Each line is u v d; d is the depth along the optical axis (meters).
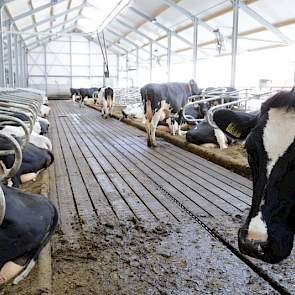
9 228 2.10
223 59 19.41
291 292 2.21
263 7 11.20
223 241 2.88
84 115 14.92
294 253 2.66
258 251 1.60
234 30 11.16
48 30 23.84
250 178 4.83
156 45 22.94
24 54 26.20
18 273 2.20
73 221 3.30
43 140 4.78
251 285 2.31
